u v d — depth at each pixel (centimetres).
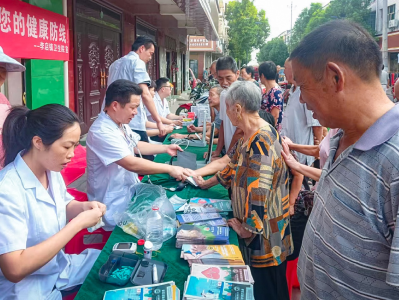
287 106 353
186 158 308
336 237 105
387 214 94
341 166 103
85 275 176
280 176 193
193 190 246
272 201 191
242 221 194
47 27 473
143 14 946
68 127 142
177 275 148
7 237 132
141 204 202
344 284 106
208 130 432
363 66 95
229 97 193
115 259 155
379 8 2853
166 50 1475
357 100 97
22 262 132
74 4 586
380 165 93
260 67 402
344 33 96
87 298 135
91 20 672
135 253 164
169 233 182
